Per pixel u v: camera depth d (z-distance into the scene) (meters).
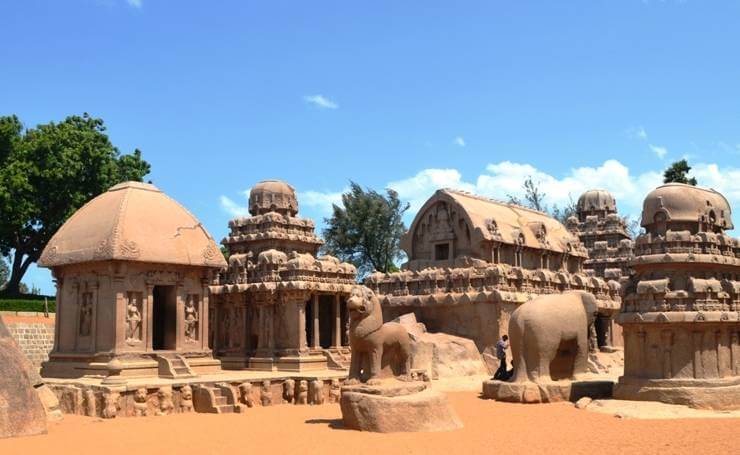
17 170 53.47
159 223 28.59
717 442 16.67
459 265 40.06
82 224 28.66
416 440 17.36
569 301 28.55
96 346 26.86
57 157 55.84
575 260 48.91
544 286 39.97
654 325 24.73
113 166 58.88
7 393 18.25
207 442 17.25
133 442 17.27
